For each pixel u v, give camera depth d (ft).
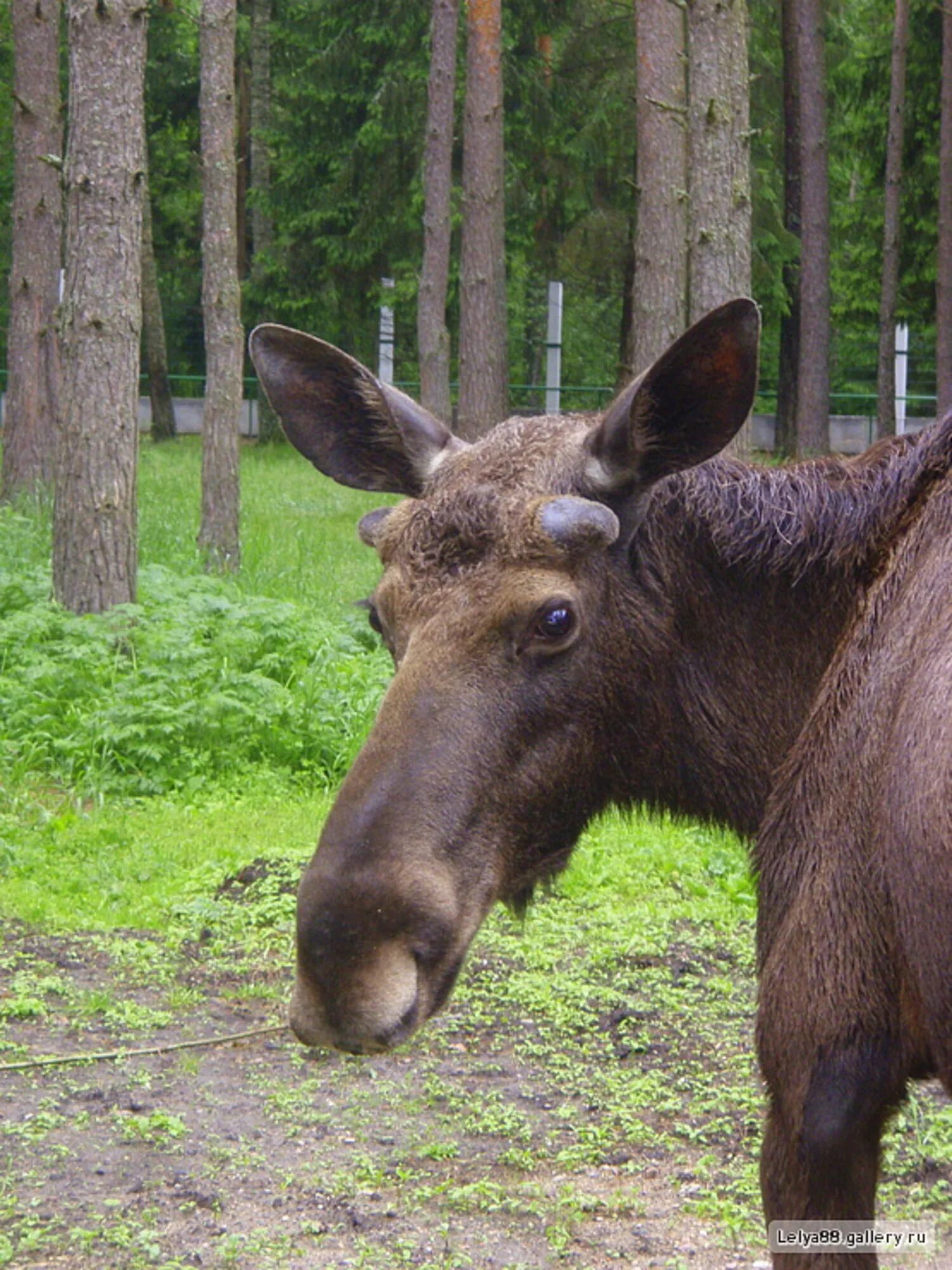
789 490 9.84
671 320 36.22
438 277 54.19
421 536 9.48
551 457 9.64
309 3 80.07
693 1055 13.96
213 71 38.88
